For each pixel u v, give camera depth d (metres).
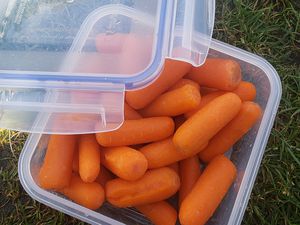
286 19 0.28
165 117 0.23
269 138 0.26
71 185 0.23
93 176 0.22
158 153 0.22
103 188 0.23
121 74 0.20
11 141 0.27
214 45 0.24
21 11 0.23
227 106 0.22
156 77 0.20
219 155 0.23
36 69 0.21
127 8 0.22
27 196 0.26
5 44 0.22
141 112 0.23
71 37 0.22
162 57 0.19
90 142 0.22
